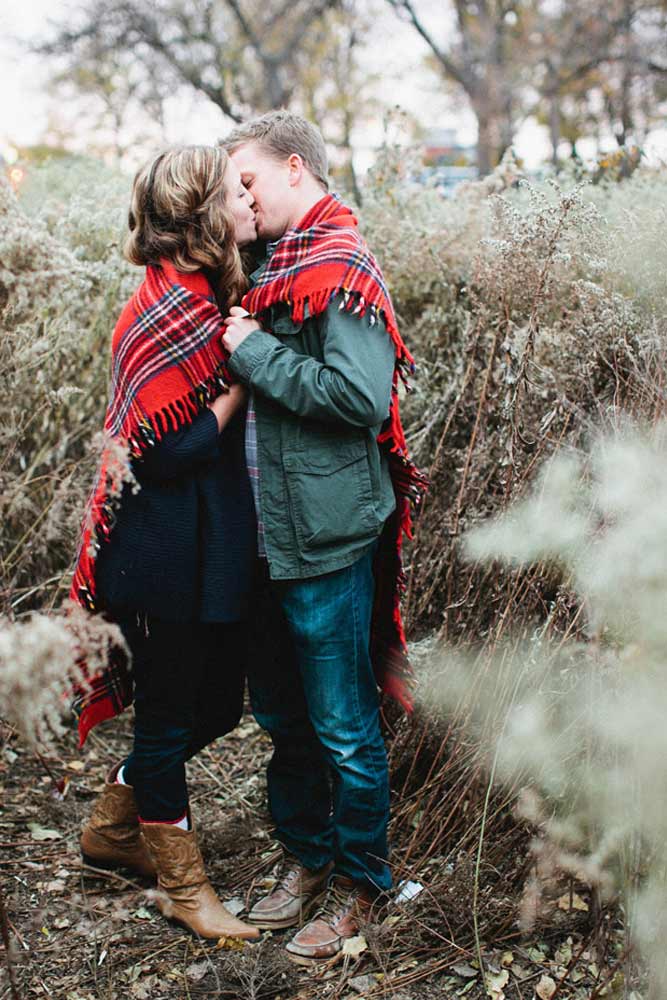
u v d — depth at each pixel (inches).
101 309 122.3
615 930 77.7
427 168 171.9
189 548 78.5
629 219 96.9
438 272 127.6
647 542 62.4
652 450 72.1
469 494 98.7
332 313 75.4
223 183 77.9
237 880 91.3
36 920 82.7
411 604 103.7
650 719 59.4
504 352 96.9
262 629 85.0
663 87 478.0
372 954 79.0
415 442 113.3
